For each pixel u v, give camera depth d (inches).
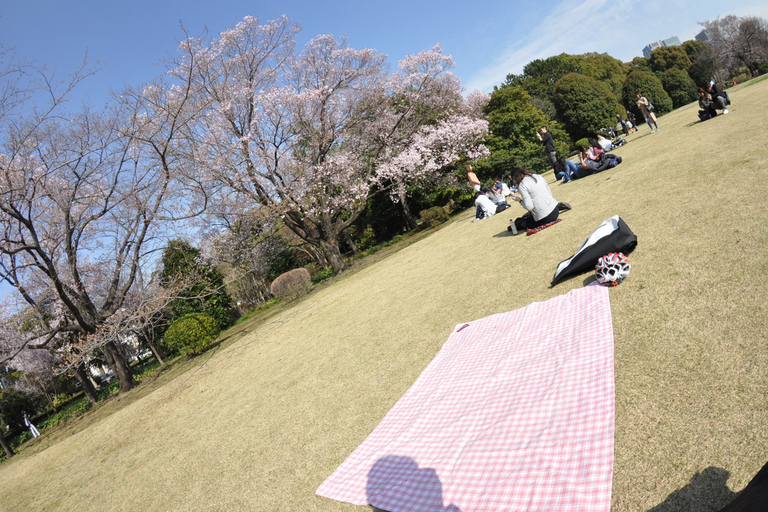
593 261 181.6
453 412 135.4
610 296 159.0
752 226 158.4
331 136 701.3
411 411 149.0
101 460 284.5
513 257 265.3
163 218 566.3
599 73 2320.4
